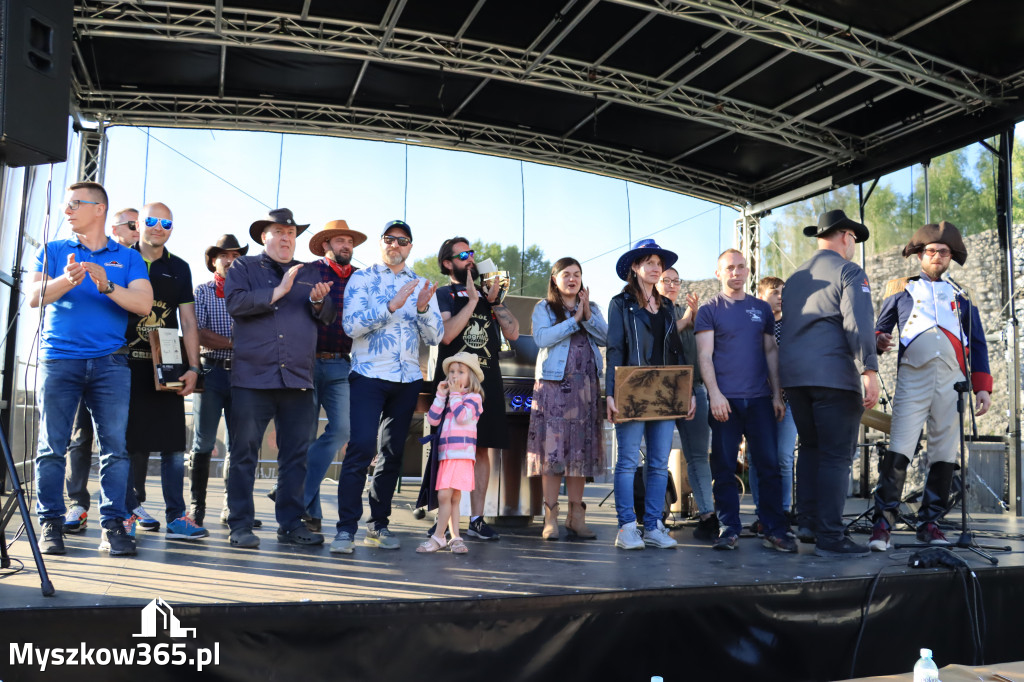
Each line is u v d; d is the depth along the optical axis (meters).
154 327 3.89
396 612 2.63
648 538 4.29
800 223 10.40
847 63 7.48
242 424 3.81
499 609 2.74
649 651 2.94
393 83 8.73
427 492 5.12
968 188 8.16
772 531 4.20
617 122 9.47
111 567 3.12
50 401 3.38
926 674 2.13
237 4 7.32
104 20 7.20
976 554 3.96
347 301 3.93
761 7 7.18
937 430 4.50
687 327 5.15
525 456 5.18
